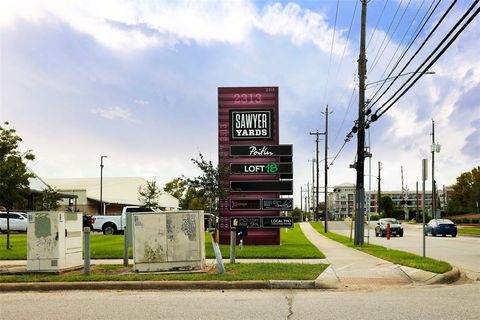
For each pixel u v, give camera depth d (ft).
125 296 35.24
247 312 28.78
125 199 238.89
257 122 90.07
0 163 74.84
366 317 27.09
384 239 126.52
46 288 38.45
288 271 43.98
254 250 69.46
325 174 177.88
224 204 88.79
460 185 331.36
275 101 90.38
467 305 30.63
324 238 119.96
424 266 46.70
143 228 44.21
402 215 357.82
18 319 27.32
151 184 213.25
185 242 44.24
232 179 89.25
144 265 44.01
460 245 98.68
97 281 39.29
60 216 44.19
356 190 89.56
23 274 43.47
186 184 80.94
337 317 27.12
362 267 48.93
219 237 88.53
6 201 73.77
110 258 58.80
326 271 44.39
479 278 45.57
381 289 38.47
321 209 535.19
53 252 43.65
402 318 26.76
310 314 28.02
